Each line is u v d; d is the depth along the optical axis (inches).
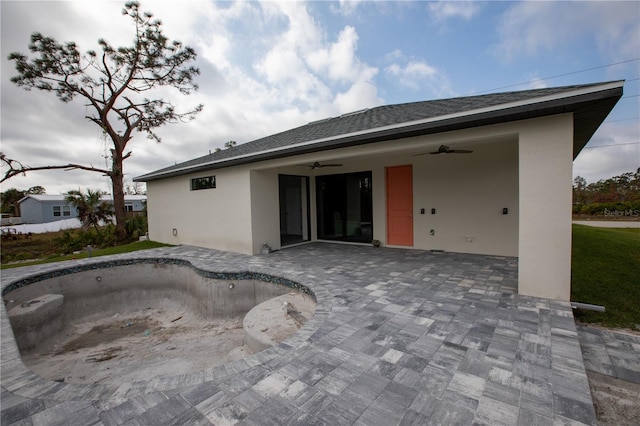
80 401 87.7
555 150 161.5
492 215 287.3
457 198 304.3
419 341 122.3
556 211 162.7
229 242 360.2
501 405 83.7
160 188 477.1
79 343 252.4
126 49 607.2
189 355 218.7
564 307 154.6
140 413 81.9
